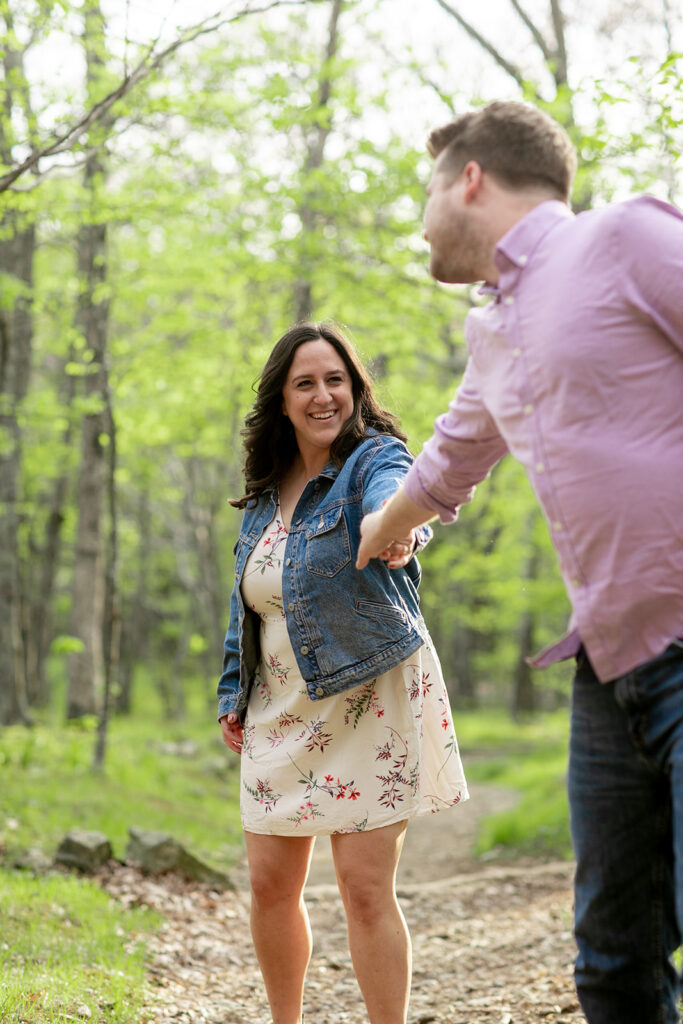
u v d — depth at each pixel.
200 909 5.51
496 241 1.94
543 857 7.89
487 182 1.94
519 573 21.73
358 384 2.80
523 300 1.84
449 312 11.58
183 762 11.75
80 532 13.43
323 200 10.34
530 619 25.97
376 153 10.17
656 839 1.86
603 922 1.89
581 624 1.78
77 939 4.14
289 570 2.62
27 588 19.59
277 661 2.67
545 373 1.78
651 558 1.70
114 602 9.65
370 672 2.53
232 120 8.71
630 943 1.88
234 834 8.52
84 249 11.26
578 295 1.75
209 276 13.16
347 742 2.58
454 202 1.97
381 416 2.81
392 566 2.44
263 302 14.13
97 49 6.22
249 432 2.83
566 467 1.76
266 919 2.70
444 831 10.37
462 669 31.27
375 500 2.47
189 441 16.11
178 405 14.88
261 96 9.06
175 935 4.79
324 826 2.55
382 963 2.50
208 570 18.33
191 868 6.14
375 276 10.95
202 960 4.43
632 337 1.72
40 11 5.61
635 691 1.75
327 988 4.02
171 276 13.77
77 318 13.00
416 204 10.58
